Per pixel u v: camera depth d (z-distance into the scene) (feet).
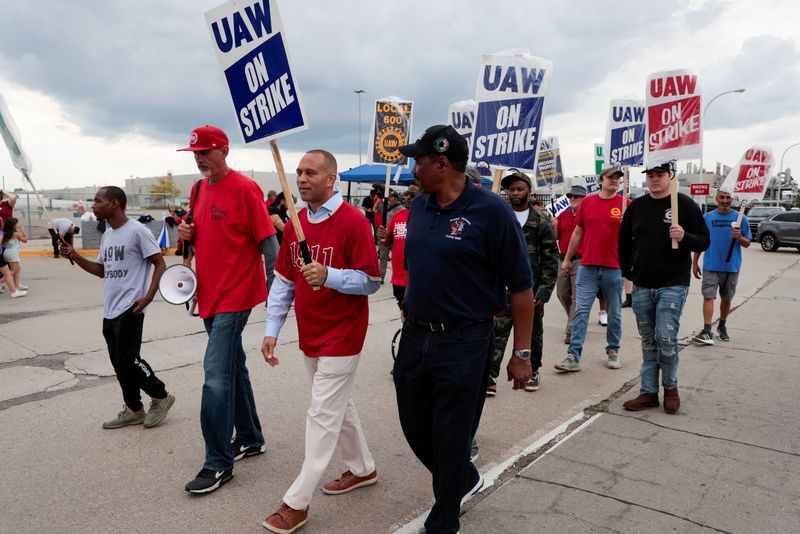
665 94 15.51
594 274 18.89
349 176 51.62
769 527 9.47
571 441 13.04
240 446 12.19
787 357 20.25
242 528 9.59
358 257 9.68
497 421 14.43
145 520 9.80
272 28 9.56
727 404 15.44
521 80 14.73
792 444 12.81
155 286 13.30
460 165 8.42
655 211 14.71
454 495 8.51
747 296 34.37
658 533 9.32
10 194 31.37
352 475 10.91
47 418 14.32
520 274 8.50
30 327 23.79
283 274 10.58
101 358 19.48
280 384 16.98
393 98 28.89
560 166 35.86
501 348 16.08
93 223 54.44
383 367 19.03
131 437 13.23
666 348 14.58
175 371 18.15
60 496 10.57
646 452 12.41
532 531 9.41
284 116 9.71
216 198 10.99
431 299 8.44
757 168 22.29
